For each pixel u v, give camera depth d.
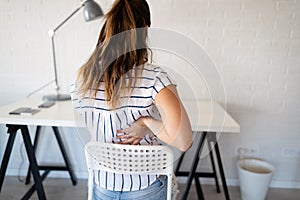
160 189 1.01
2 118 1.57
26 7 2.08
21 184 2.27
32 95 2.23
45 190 2.19
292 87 2.13
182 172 1.97
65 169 2.28
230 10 2.00
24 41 2.14
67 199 2.07
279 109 2.17
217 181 2.18
